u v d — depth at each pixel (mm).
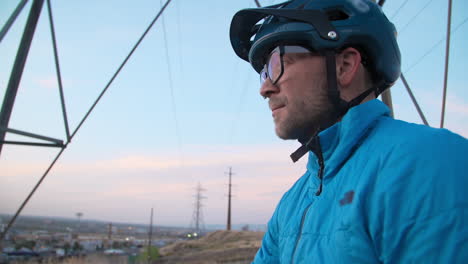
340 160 1100
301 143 1308
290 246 1180
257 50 1345
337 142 1166
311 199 1208
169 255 31797
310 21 1208
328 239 984
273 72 1280
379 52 1248
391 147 917
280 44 1260
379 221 847
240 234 50156
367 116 1109
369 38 1231
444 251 722
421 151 837
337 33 1199
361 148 1058
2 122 4887
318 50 1210
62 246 81062
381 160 915
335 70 1188
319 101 1202
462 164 783
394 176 843
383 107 1159
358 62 1232
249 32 1662
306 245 1061
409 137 905
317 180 1217
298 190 1415
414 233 774
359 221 896
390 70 1286
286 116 1239
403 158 856
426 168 805
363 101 1215
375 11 1288
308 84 1211
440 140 841
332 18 1300
